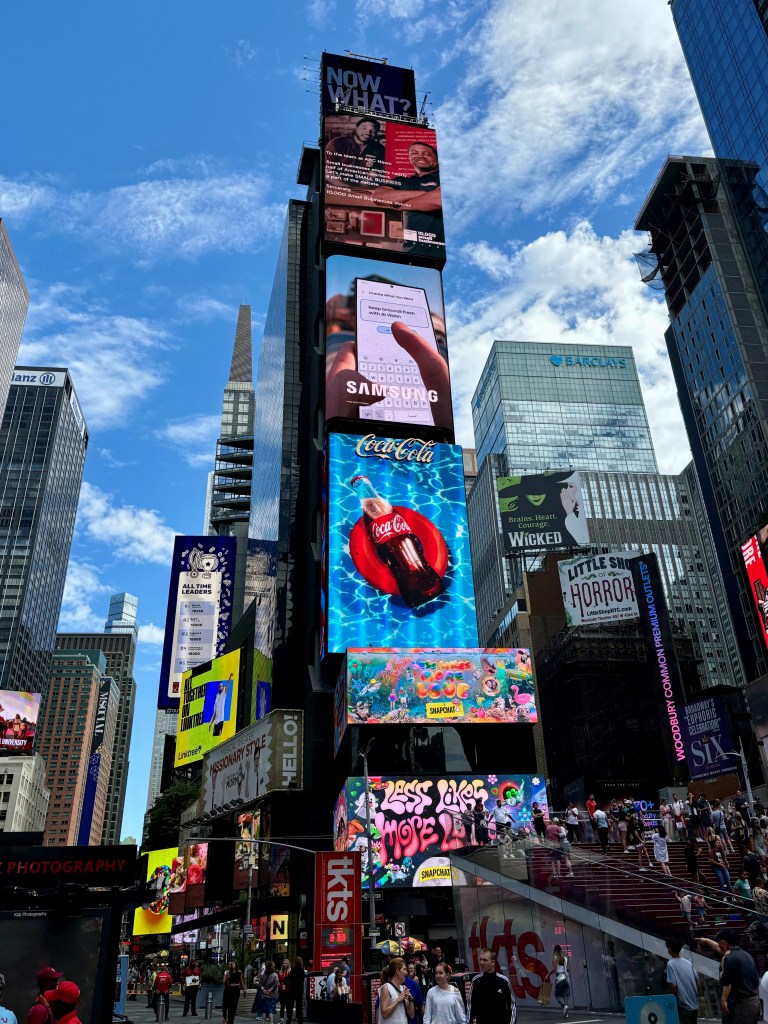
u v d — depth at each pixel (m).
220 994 44.38
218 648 118.56
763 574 73.00
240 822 74.81
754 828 34.25
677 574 166.62
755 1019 12.41
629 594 100.12
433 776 55.38
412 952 27.44
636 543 169.38
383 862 52.19
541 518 120.19
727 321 132.38
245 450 189.00
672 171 146.88
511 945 30.06
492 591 173.25
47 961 15.53
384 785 54.59
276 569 83.31
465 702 59.38
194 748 98.38
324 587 68.25
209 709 98.31
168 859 89.88
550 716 107.62
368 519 69.25
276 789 68.62
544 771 106.50
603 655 102.31
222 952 80.94
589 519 170.75
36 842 16.58
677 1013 12.09
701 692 92.06
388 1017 12.78
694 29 143.00
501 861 31.27
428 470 72.38
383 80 97.69
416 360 78.94
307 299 96.75
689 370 144.12
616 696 99.81
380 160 89.50
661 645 97.00
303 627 80.94
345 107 94.50
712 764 73.44
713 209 141.62
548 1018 23.64
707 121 141.00
